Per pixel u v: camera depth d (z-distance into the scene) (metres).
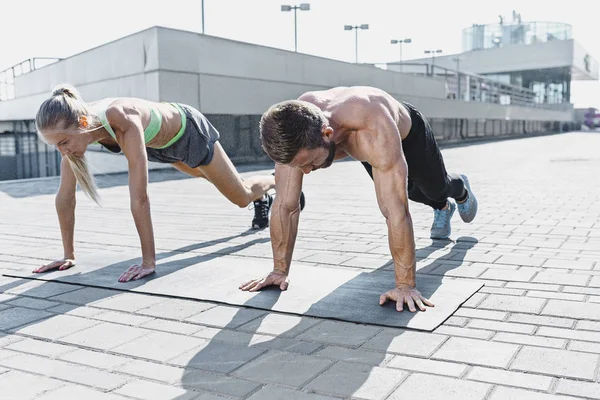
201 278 3.55
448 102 28.00
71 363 2.34
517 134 42.69
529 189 8.22
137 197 3.59
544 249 4.26
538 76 51.84
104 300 3.18
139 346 2.50
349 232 5.18
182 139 4.05
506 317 2.77
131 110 3.56
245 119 15.88
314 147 2.35
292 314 2.87
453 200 4.93
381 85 22.05
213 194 8.66
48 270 3.85
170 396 2.03
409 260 2.91
